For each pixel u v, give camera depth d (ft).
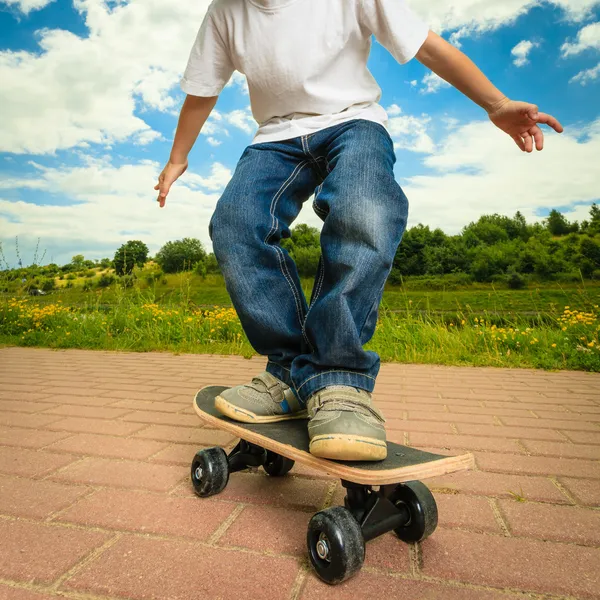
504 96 4.85
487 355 17.22
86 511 4.85
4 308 24.67
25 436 7.57
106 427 8.13
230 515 4.79
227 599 3.42
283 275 5.17
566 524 4.70
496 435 7.89
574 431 8.14
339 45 5.08
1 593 3.49
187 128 6.39
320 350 4.34
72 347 20.21
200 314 22.99
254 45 5.26
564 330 18.48
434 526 4.15
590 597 3.51
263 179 5.21
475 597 3.49
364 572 3.80
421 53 4.92
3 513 4.80
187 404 9.95
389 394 11.35
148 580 3.64
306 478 5.87
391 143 5.14
